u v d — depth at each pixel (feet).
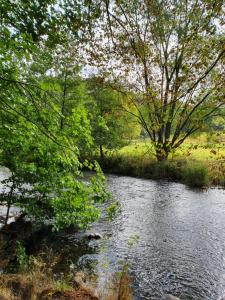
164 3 25.88
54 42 20.57
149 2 24.00
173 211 52.70
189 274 30.76
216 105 22.89
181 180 79.41
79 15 20.52
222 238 40.37
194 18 19.43
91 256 34.27
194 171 73.61
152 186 73.56
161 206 55.77
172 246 37.68
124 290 23.25
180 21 25.80
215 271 31.40
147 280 29.35
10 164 32.35
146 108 26.43
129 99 27.32
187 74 19.61
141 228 44.06
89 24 21.03
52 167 26.27
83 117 20.72
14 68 16.33
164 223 46.29
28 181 34.04
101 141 95.40
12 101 16.98
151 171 86.58
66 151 19.85
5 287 20.26
